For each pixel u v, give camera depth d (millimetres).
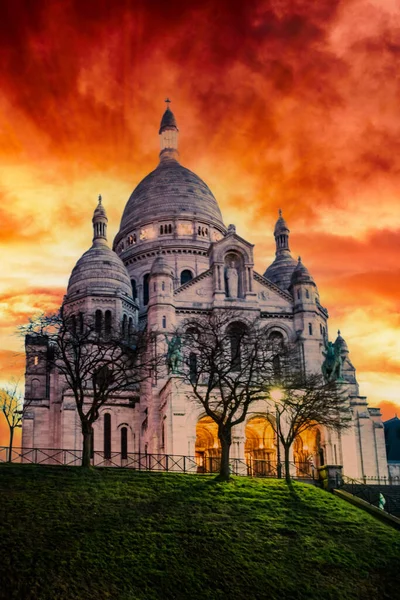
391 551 52656
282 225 126375
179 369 89375
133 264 125000
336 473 68688
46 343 106125
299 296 101875
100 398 69500
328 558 50781
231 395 69188
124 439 98500
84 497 56031
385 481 96562
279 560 49875
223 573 47375
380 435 104688
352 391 111500
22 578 43000
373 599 46781
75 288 109625
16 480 58188
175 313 98625
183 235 125562
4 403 104250
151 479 62656
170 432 84562
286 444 68938
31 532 48562
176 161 141000
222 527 53531
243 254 102625
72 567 45000
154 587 44719
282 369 88812
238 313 98812
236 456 84688
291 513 57906
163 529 51844
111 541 48938
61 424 98125
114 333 100625
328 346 92500
